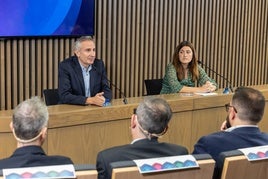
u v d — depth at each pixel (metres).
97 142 3.12
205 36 6.08
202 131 3.73
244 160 1.97
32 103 1.86
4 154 2.77
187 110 3.57
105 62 5.18
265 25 6.84
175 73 4.39
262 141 2.28
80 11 4.82
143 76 5.55
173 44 5.76
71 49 4.88
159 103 2.04
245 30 6.58
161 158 1.84
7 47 4.43
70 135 2.98
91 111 3.05
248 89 2.37
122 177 1.75
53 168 1.68
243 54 6.62
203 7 6.00
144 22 5.47
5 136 2.76
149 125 2.00
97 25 5.07
